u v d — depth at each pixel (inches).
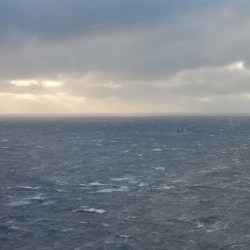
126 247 1609.3
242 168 3489.2
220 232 1770.4
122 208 2169.0
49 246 1630.2
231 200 2331.4
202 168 3499.0
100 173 3287.4
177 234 1749.5
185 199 2358.5
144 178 3036.4
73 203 2288.4
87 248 1601.9
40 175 3218.5
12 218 2003.0
